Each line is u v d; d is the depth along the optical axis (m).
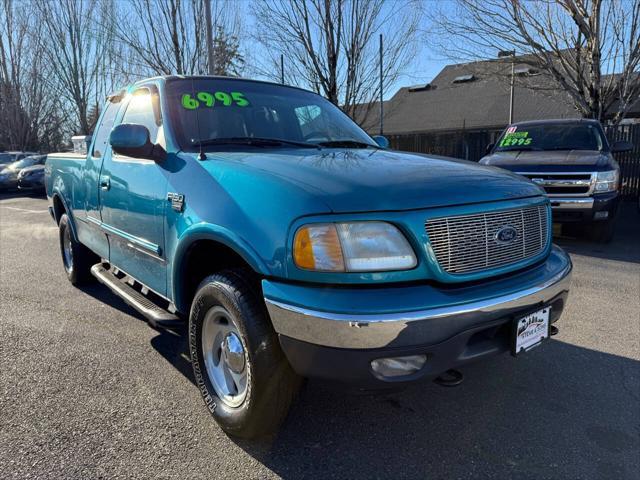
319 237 2.11
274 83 3.99
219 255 2.82
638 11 10.95
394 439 2.63
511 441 2.60
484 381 3.25
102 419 2.80
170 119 3.23
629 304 4.75
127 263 3.59
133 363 3.51
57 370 3.39
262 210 2.29
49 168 5.78
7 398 3.02
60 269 6.30
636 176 12.55
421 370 2.16
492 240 2.40
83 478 2.32
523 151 8.18
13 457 2.46
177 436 2.65
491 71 13.45
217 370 2.76
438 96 33.59
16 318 4.42
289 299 2.13
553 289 2.56
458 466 2.41
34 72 27.72
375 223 2.13
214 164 2.71
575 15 11.19
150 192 3.08
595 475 2.34
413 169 2.56
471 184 2.44
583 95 12.05
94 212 4.18
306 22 13.45
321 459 2.47
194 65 17.38
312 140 3.56
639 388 3.14
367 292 2.11
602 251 7.15
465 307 2.16
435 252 2.20
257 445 2.57
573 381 3.24
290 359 2.22
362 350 2.04
